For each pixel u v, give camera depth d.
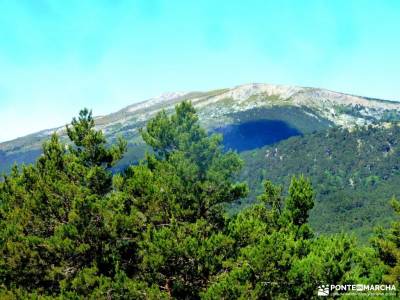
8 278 28.06
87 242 28.34
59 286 28.23
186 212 29.72
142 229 30.38
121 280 26.08
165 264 26.62
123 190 31.62
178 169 29.80
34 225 29.80
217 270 27.92
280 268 26.22
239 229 29.02
